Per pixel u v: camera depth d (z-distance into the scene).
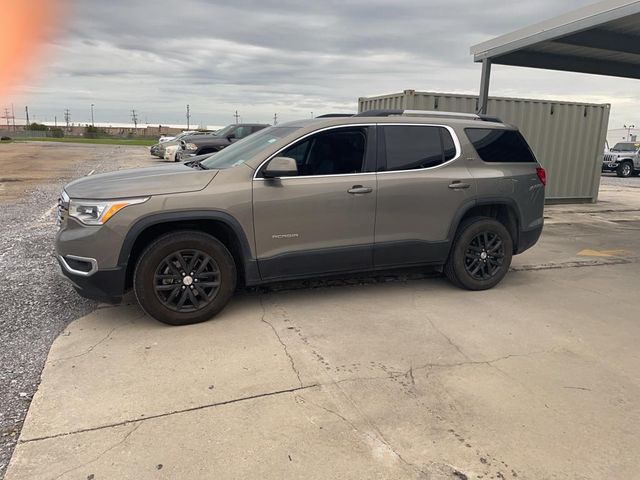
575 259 7.16
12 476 2.48
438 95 10.83
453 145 5.25
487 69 9.83
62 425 2.90
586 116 12.68
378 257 4.96
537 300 5.25
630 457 2.70
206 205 4.23
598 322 4.66
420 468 2.59
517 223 5.65
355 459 2.65
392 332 4.30
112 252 4.03
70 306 4.76
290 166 4.29
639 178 25.52
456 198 5.18
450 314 4.77
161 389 3.30
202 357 3.76
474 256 5.43
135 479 2.48
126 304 4.84
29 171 18.92
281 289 5.38
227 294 4.44
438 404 3.18
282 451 2.70
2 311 4.60
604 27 8.62
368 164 4.84
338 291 5.36
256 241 4.45
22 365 3.61
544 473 2.56
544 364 3.77
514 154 5.65
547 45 9.76
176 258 4.24
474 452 2.72
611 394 3.35
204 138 18.19
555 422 3.01
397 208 4.92
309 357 3.79
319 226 4.64
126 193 4.07
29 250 6.76
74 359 3.70
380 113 5.14
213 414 3.03
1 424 2.91
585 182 13.19
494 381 3.49
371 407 3.14
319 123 4.71
